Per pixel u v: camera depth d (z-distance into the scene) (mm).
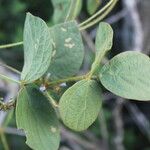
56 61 339
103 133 1051
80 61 341
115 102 1060
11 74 744
